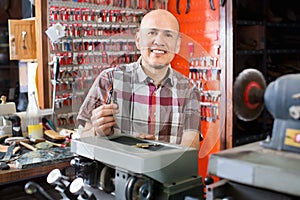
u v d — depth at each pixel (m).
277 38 3.73
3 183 1.81
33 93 2.71
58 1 3.02
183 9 3.74
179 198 1.17
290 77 0.90
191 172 1.25
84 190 1.25
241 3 3.46
